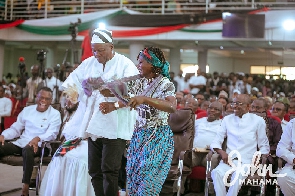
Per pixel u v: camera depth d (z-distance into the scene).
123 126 4.21
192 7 13.80
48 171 5.39
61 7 15.02
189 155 6.07
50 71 11.34
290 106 8.40
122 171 5.89
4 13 15.55
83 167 5.21
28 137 6.16
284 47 13.14
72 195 5.19
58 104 6.57
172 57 16.05
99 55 4.25
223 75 14.24
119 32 14.00
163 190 6.29
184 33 13.41
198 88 13.32
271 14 12.45
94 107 4.25
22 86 10.53
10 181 6.99
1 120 9.48
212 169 5.89
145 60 3.94
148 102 3.70
